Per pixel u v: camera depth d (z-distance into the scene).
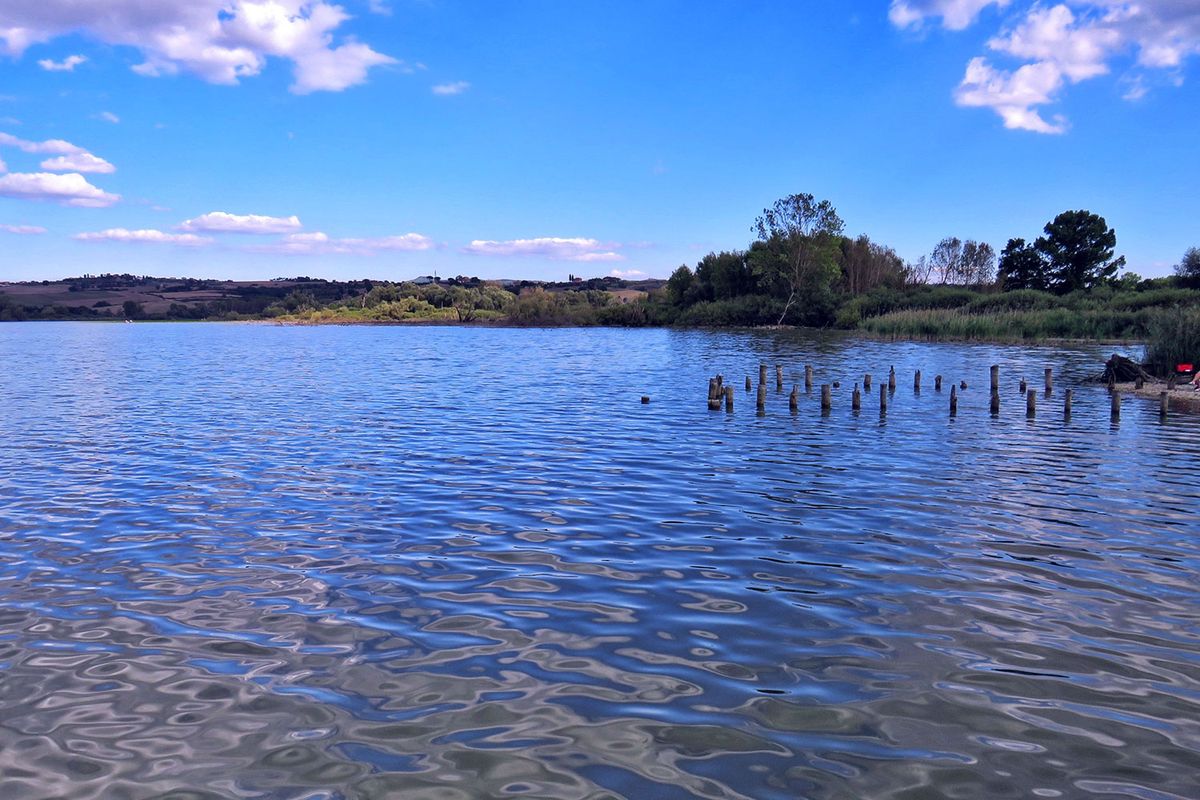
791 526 13.29
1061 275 98.69
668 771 6.23
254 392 35.50
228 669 7.97
